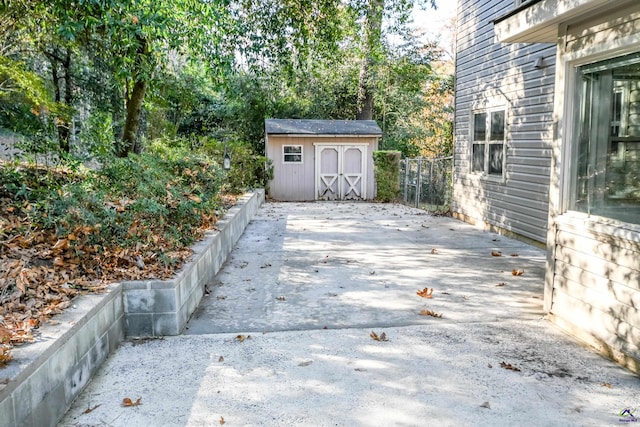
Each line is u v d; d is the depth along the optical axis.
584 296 3.56
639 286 3.03
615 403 2.69
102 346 3.17
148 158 6.24
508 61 7.77
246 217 9.09
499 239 7.71
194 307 4.31
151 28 5.41
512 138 7.71
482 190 8.84
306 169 14.89
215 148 12.99
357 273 5.58
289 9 8.20
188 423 2.49
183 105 14.54
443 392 2.80
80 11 4.97
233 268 5.84
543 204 6.88
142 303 3.64
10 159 6.21
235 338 3.64
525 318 4.08
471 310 4.28
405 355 3.32
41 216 4.11
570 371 3.08
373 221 9.82
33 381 2.19
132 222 4.46
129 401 2.67
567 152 3.79
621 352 3.17
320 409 2.62
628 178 3.16
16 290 3.10
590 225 3.44
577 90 3.69
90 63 10.38
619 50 3.20
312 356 3.31
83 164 7.27
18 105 8.18
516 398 2.74
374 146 15.02
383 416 2.55
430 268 5.80
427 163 12.35
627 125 3.18
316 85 17.94
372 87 18.31
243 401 2.71
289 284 5.13
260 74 8.66
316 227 9.04
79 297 3.20
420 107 19.09
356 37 10.20
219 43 7.18
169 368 3.12
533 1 3.87
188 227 5.30
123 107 11.95
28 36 8.18
